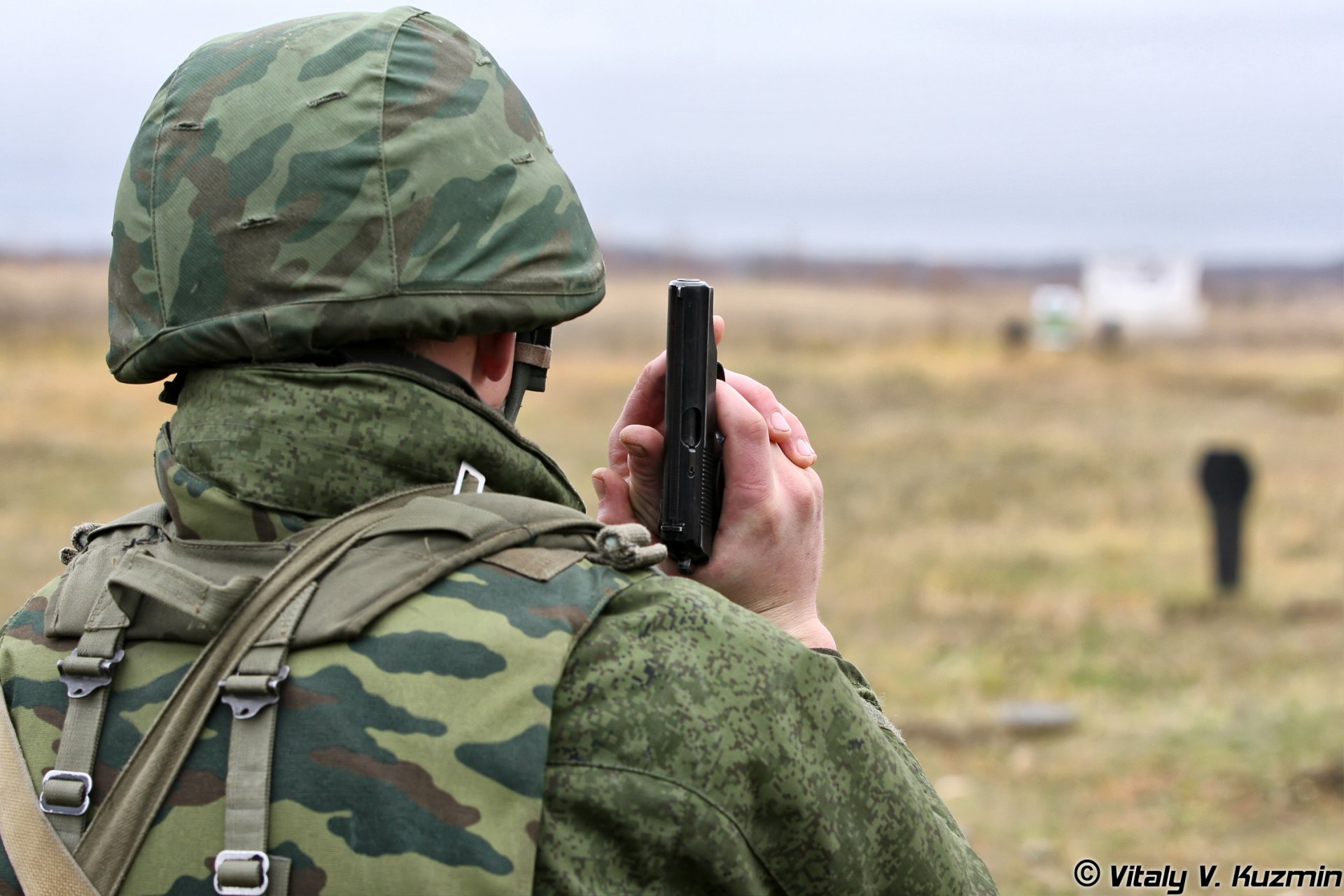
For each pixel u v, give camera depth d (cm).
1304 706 691
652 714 103
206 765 102
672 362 130
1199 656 811
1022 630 882
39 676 113
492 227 113
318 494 110
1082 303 5209
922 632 880
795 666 109
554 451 1593
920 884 114
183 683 105
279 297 110
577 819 100
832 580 1044
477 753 99
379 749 100
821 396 2495
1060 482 1558
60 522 1120
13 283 3578
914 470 1658
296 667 103
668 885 103
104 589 114
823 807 108
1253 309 6719
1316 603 944
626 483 144
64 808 105
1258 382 2828
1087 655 816
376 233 109
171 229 113
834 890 109
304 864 98
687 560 132
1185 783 588
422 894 96
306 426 110
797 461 139
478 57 119
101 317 2997
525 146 118
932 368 3077
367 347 113
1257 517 1309
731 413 133
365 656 103
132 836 102
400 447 111
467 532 107
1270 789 575
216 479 111
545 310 115
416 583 105
